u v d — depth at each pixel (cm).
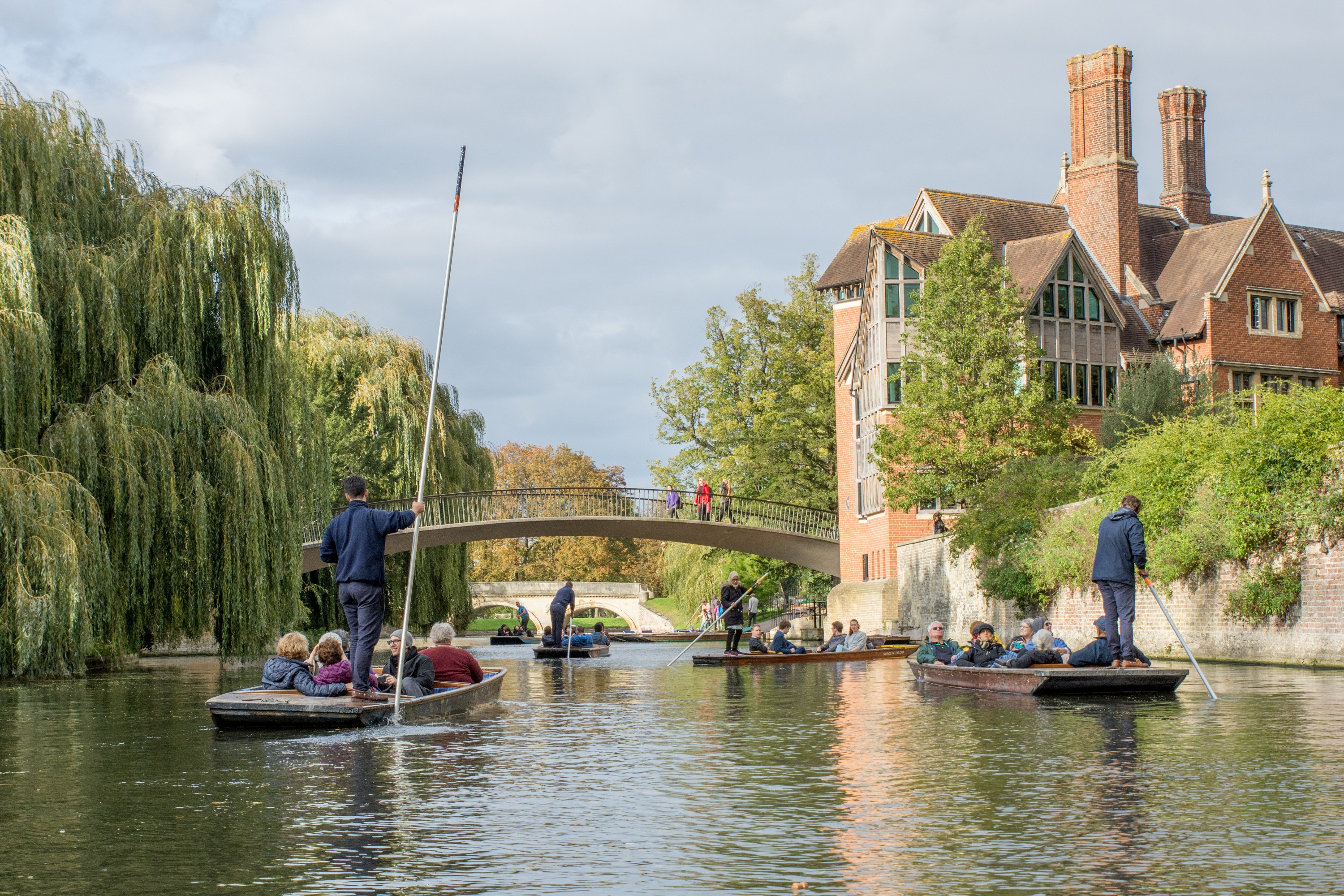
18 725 1252
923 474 3384
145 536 2103
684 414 5806
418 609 4188
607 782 821
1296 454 1997
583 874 562
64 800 770
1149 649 2406
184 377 2247
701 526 4672
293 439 2466
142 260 2238
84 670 2044
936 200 4584
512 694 1666
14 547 1892
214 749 1020
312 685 1230
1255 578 2075
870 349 4359
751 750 977
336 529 1197
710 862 582
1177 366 4053
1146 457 2398
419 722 1218
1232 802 709
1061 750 934
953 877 545
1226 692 1446
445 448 4134
